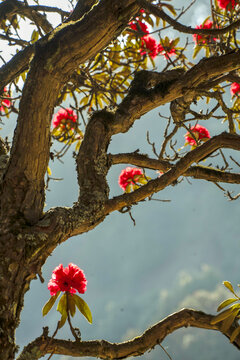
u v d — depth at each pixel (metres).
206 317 2.57
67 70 2.31
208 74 2.85
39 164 2.33
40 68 2.28
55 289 2.46
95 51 2.32
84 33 2.24
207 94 3.59
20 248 2.22
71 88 4.45
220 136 2.59
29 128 2.29
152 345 2.55
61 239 2.38
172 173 2.57
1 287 2.17
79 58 2.30
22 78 4.49
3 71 3.62
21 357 2.28
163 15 2.07
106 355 2.47
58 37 2.26
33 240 2.25
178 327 2.58
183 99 3.59
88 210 2.49
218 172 3.03
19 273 2.22
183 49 4.72
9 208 2.30
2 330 2.13
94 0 2.61
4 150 2.95
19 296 2.24
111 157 2.97
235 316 2.49
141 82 3.04
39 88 2.28
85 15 2.26
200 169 3.01
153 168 3.21
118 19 2.22
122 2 2.18
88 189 2.59
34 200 2.34
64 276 2.45
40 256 2.28
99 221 2.55
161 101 2.97
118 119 2.86
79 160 2.70
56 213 2.37
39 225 2.30
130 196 2.57
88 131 2.78
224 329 2.50
